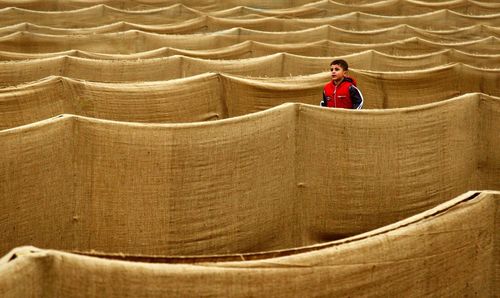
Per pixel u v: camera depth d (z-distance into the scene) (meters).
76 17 35.22
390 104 17.91
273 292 6.21
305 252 6.50
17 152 8.91
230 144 10.05
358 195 11.07
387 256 6.93
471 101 12.02
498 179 12.32
